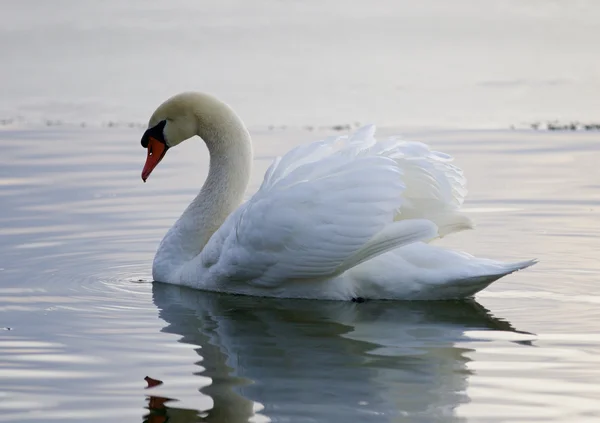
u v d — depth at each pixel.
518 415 8.35
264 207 12.29
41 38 34.16
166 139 14.55
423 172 12.32
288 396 8.91
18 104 26.98
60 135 23.88
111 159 21.42
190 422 8.30
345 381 9.23
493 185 18.55
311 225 11.97
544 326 11.02
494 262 11.95
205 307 12.27
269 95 27.17
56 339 10.66
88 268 14.02
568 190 18.12
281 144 22.00
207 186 14.29
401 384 9.16
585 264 13.75
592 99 26.28
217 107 14.33
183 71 29.91
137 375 9.46
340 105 26.06
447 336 10.70
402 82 28.55
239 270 12.66
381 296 12.28
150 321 11.51
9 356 10.05
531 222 16.14
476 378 9.27
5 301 12.30
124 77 29.42
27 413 8.52
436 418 8.32
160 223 16.44
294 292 12.64
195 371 9.57
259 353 10.18
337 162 12.31
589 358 9.79
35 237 15.52
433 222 12.32
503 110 25.34
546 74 29.03
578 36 33.06
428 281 11.99
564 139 22.50
